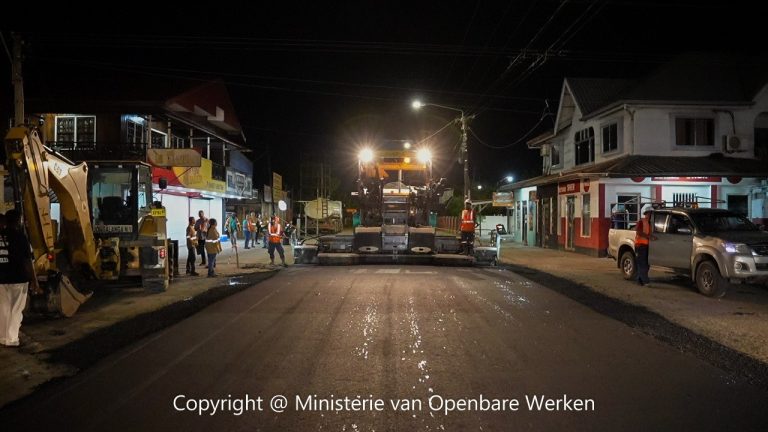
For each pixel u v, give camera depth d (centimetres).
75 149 2266
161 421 537
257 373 682
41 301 992
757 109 2417
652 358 753
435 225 2031
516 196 3569
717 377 674
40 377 673
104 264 1234
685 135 2438
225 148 3278
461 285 1406
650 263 1463
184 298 1240
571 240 2641
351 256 1912
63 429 521
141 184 1330
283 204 2970
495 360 737
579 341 841
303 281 1491
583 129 2853
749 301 1216
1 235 809
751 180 2284
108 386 638
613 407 573
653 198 2292
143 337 871
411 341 834
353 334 877
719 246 1250
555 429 518
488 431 514
